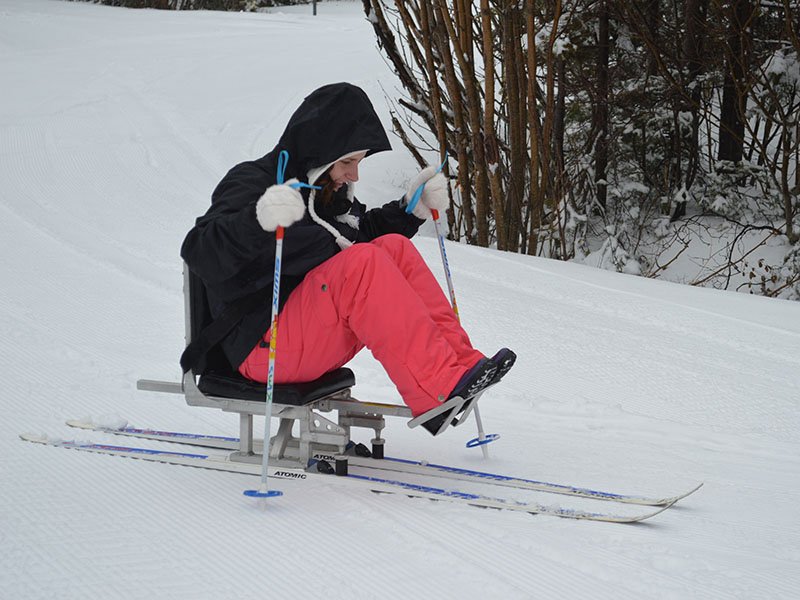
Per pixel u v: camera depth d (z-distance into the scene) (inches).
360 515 110.9
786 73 410.6
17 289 227.8
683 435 160.2
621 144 454.3
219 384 123.3
